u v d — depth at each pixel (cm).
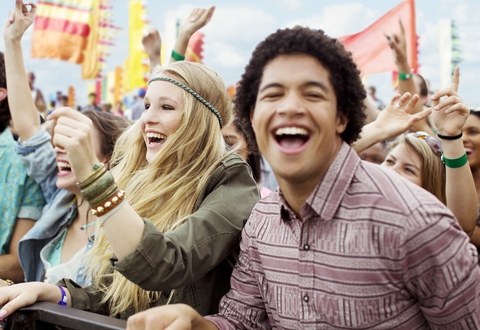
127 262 96
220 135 147
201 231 113
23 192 235
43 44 385
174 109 142
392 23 274
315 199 91
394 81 415
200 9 213
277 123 86
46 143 226
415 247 82
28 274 204
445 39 376
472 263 83
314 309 91
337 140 95
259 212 108
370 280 85
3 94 243
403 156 190
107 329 99
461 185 158
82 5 398
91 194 95
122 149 176
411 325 87
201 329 99
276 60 88
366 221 86
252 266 107
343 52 89
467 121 197
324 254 90
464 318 83
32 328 116
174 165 143
